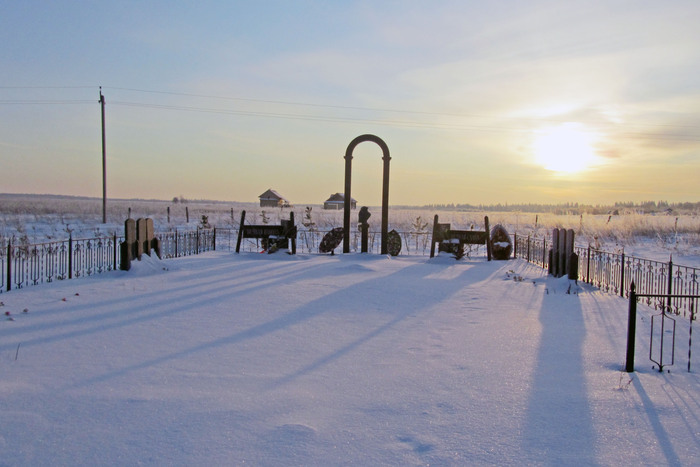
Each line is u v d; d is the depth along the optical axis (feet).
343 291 34.63
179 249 65.77
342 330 24.18
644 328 25.25
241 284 37.01
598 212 207.00
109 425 13.46
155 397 15.46
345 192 60.23
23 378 17.02
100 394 15.65
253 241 80.28
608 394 16.08
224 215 156.04
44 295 31.94
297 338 22.62
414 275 43.47
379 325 25.27
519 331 24.29
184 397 15.49
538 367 18.75
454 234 57.52
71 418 13.87
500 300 32.42
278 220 126.62
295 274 42.45
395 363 19.12
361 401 15.29
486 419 14.07
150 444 12.42
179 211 168.66
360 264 48.49
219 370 18.16
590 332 24.23
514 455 12.08
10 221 97.04
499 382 17.07
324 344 21.72
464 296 33.65
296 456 11.90
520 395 15.89
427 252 70.95
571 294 35.04
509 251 58.44
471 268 49.32
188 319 25.99
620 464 11.76
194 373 17.80
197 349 20.74
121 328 23.98
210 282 37.78
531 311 29.12
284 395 15.74
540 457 12.01
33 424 13.46
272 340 22.24
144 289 34.50
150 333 23.17
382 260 53.67
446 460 11.80
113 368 18.22
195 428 13.32
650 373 18.24
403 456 11.96
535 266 51.67
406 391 16.16
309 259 53.67
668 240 84.28
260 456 11.88
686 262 59.47
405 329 24.52
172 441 12.59
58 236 74.74
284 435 12.93
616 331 24.49
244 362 19.12
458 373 17.97
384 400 15.38
